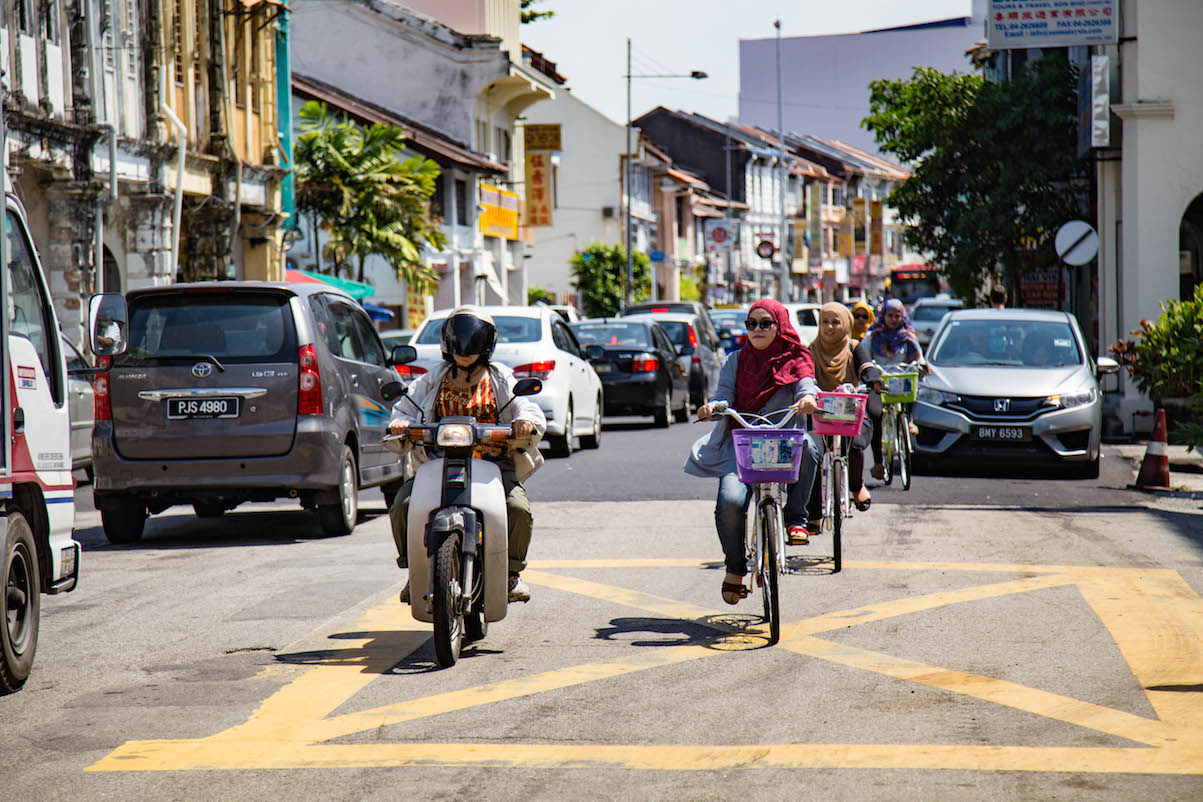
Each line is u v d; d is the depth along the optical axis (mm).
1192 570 12125
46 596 11523
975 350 21406
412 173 43719
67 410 9375
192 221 34562
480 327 9266
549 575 12125
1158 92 27500
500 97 62594
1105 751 6828
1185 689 8055
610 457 23422
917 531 14555
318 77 60281
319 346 14812
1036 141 35625
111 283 31047
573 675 8523
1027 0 28188
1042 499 17375
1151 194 27578
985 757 6734
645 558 13031
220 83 34375
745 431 9367
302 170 42156
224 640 9727
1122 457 23125
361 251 42531
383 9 59344
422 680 8484
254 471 14391
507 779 6477
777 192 124562
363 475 15750
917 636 9539
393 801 6195
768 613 9922
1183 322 20203
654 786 6340
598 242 80000
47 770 6730
